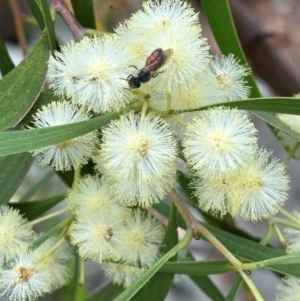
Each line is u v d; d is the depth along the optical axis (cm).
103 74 13
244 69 15
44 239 14
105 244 14
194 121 14
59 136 13
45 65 14
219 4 16
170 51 13
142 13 14
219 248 14
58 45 15
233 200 14
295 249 15
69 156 14
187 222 14
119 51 13
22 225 15
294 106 13
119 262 15
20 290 14
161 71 13
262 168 14
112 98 13
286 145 16
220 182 14
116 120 13
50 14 15
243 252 14
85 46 14
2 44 17
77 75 13
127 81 13
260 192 14
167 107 14
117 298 12
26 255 14
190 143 13
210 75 14
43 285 14
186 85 13
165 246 15
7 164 16
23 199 20
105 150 13
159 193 13
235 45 16
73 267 16
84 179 15
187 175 16
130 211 15
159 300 14
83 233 14
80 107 14
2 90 14
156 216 16
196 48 13
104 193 14
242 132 13
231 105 13
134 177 13
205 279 18
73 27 15
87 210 14
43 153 14
